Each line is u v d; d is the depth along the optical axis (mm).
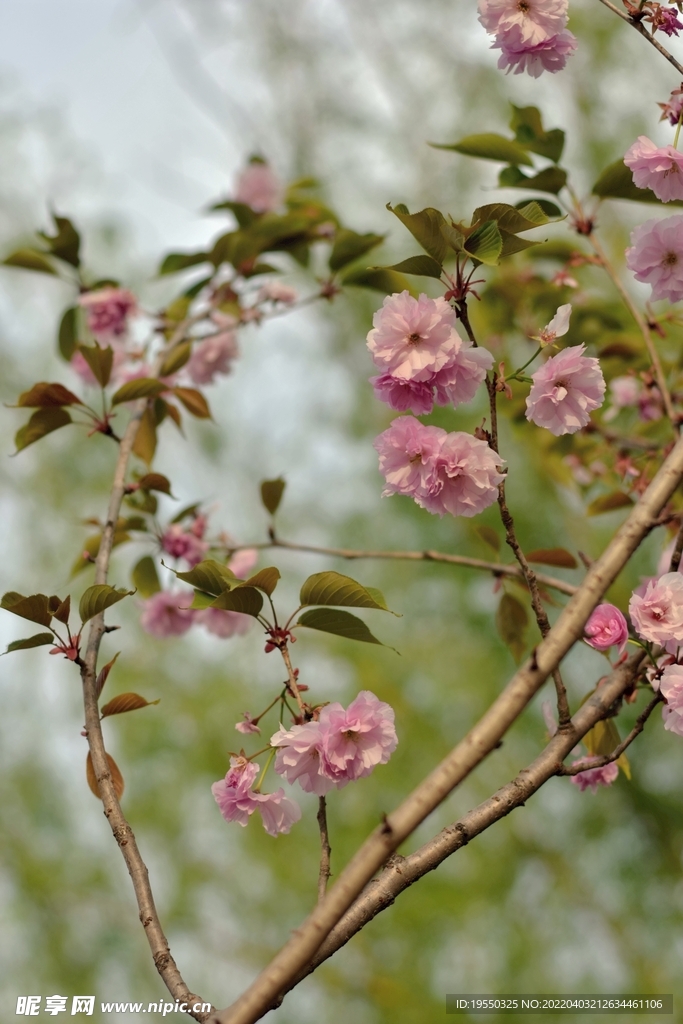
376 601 1431
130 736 6023
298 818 1407
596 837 5750
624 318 3088
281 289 2852
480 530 2166
